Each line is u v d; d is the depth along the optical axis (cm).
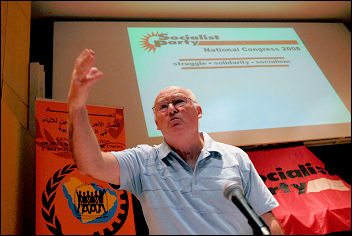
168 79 297
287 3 368
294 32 371
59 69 282
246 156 149
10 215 125
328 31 383
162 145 149
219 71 312
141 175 138
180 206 125
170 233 118
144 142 258
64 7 323
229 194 106
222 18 378
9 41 144
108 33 320
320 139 289
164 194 129
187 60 314
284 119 291
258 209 140
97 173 126
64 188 160
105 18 346
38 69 239
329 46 365
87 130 118
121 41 316
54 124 174
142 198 138
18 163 142
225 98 293
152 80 294
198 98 288
